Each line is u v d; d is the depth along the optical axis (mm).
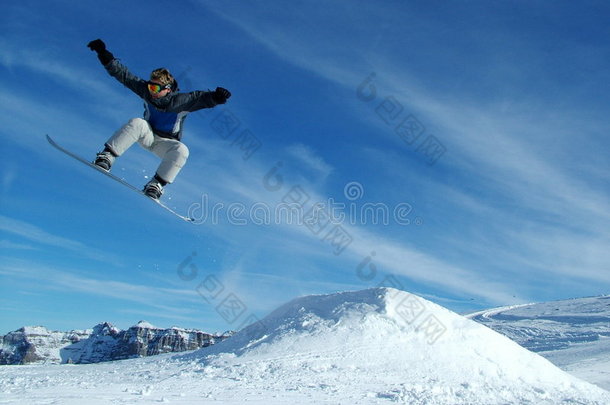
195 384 11633
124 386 10633
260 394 10250
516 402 11039
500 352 16828
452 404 10398
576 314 69875
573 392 13547
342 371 13820
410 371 14328
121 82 4383
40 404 7086
